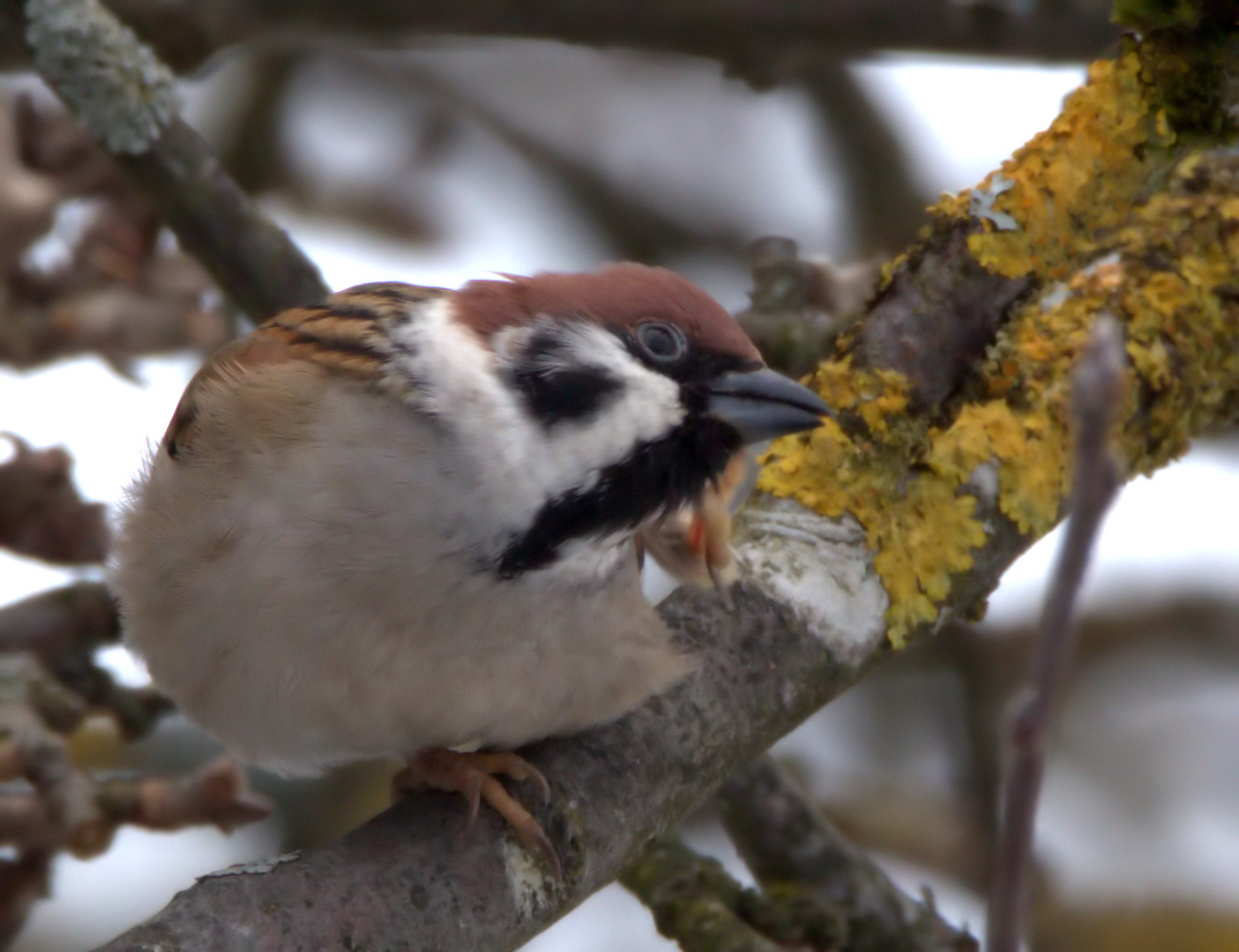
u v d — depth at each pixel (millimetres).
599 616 6238
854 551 6520
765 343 8578
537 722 6301
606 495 6301
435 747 6398
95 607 8469
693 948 7680
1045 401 6633
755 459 7316
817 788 11188
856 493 6602
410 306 6559
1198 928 10938
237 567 6145
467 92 13539
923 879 10766
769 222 13289
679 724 6203
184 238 8398
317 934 5324
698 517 6449
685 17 10266
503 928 5676
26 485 8336
